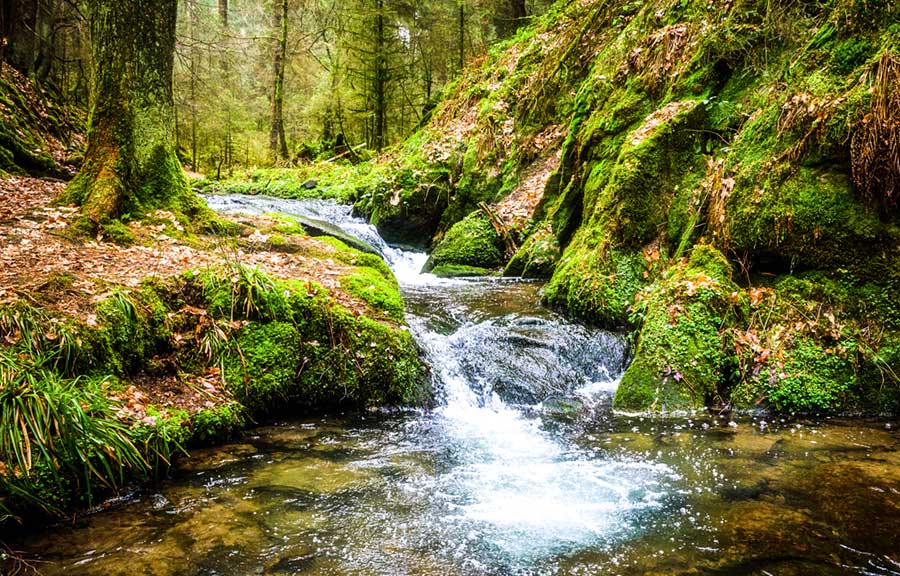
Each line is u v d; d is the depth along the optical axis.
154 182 7.30
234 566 2.95
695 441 4.69
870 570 2.87
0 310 3.91
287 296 5.64
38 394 3.46
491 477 4.11
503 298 8.30
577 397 6.00
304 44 27.34
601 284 7.35
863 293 5.50
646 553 3.10
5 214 6.64
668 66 8.95
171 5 7.38
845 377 5.30
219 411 4.62
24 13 15.72
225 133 27.98
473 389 6.05
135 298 4.87
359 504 3.68
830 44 6.21
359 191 15.66
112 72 7.04
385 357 5.73
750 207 6.12
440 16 24.58
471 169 12.90
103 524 3.32
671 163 7.91
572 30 13.16
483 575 2.94
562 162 10.41
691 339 5.78
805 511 3.45
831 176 5.74
